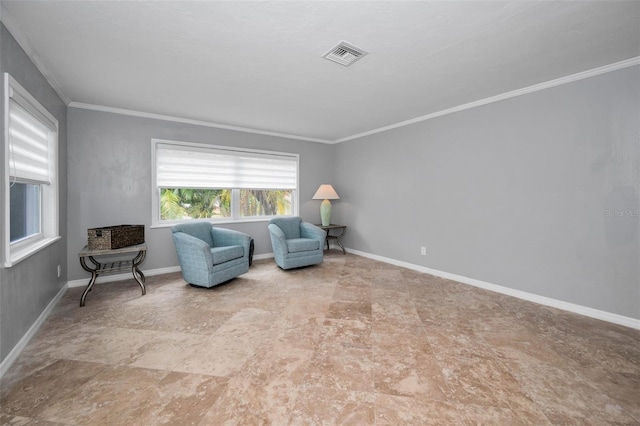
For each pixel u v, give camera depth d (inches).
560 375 69.7
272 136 197.5
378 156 188.2
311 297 121.3
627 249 95.7
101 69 100.0
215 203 184.5
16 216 89.4
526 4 66.6
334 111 149.5
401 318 101.0
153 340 85.3
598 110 99.9
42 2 65.4
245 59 93.4
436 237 154.6
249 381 66.7
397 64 96.8
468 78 108.3
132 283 140.8
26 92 80.1
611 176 98.0
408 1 65.4
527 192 118.6
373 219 193.6
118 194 145.8
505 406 59.3
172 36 80.0
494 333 90.4
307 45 84.9
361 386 65.2
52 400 60.3
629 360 76.0
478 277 136.4
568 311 107.9
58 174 115.6
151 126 153.9
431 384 66.0
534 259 117.4
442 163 150.4
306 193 215.2
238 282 141.9
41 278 97.0
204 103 136.6
